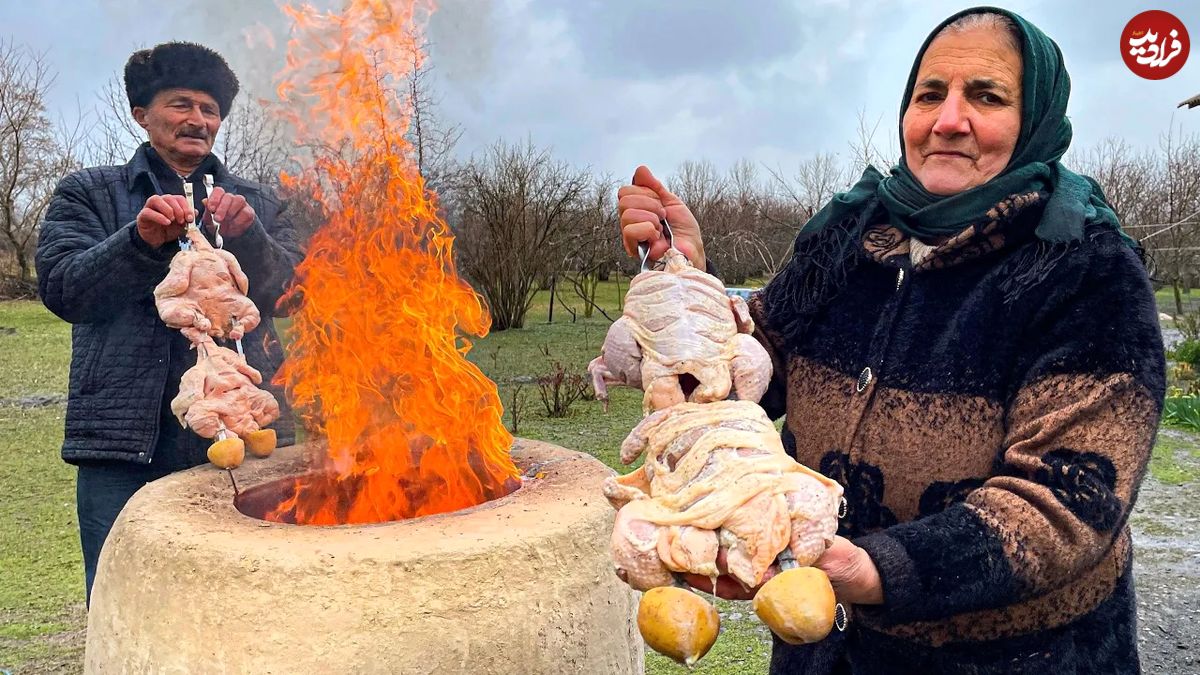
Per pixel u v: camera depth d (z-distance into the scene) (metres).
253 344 2.39
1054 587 1.05
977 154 1.29
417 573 1.32
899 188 1.40
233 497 1.72
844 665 1.39
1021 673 1.19
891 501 1.28
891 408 1.29
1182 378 8.03
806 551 0.93
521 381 8.08
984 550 1.01
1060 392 1.11
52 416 6.55
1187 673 2.85
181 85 2.25
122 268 1.90
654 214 1.37
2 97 15.96
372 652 1.27
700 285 1.20
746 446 1.01
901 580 0.99
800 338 1.49
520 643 1.35
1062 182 1.25
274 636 1.27
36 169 16.61
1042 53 1.27
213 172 2.41
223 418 1.82
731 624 3.22
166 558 1.38
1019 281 1.18
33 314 13.28
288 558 1.32
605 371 1.18
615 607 1.55
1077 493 1.03
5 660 2.79
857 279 1.43
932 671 1.25
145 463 2.14
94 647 1.51
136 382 2.12
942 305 1.29
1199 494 4.68
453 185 9.21
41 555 3.73
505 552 1.38
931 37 1.37
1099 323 1.11
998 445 1.20
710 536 0.93
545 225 11.77
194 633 1.32
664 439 1.05
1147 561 3.78
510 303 11.57
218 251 1.87
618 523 0.98
